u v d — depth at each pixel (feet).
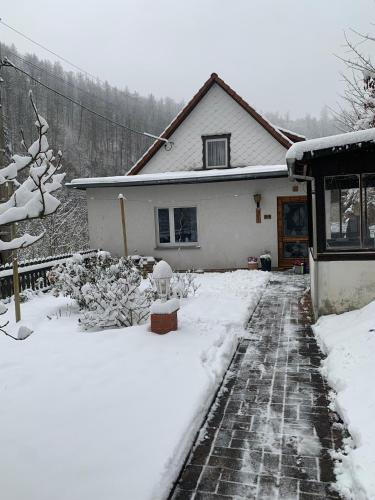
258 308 25.61
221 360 16.39
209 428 12.16
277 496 9.26
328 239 21.43
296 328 21.36
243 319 21.90
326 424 12.14
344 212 21.15
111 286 22.11
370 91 28.68
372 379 13.12
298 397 13.91
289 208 39.65
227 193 40.63
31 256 69.67
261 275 35.68
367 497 8.54
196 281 34.94
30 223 68.44
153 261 41.19
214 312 23.02
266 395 14.14
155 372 14.94
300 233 39.55
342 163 20.59
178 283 27.76
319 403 13.46
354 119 36.22
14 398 13.52
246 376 15.72
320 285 21.65
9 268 29.58
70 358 16.78
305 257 39.50
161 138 46.62
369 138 19.10
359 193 20.77
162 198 42.27
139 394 13.34
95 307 22.61
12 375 15.39
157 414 12.09
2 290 28.27
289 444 11.20
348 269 21.13
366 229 21.01
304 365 16.61
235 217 40.68
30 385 14.47
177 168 47.26
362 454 9.92
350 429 11.21
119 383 14.21
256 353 18.07
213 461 10.59
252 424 12.28
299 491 9.39
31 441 11.03
